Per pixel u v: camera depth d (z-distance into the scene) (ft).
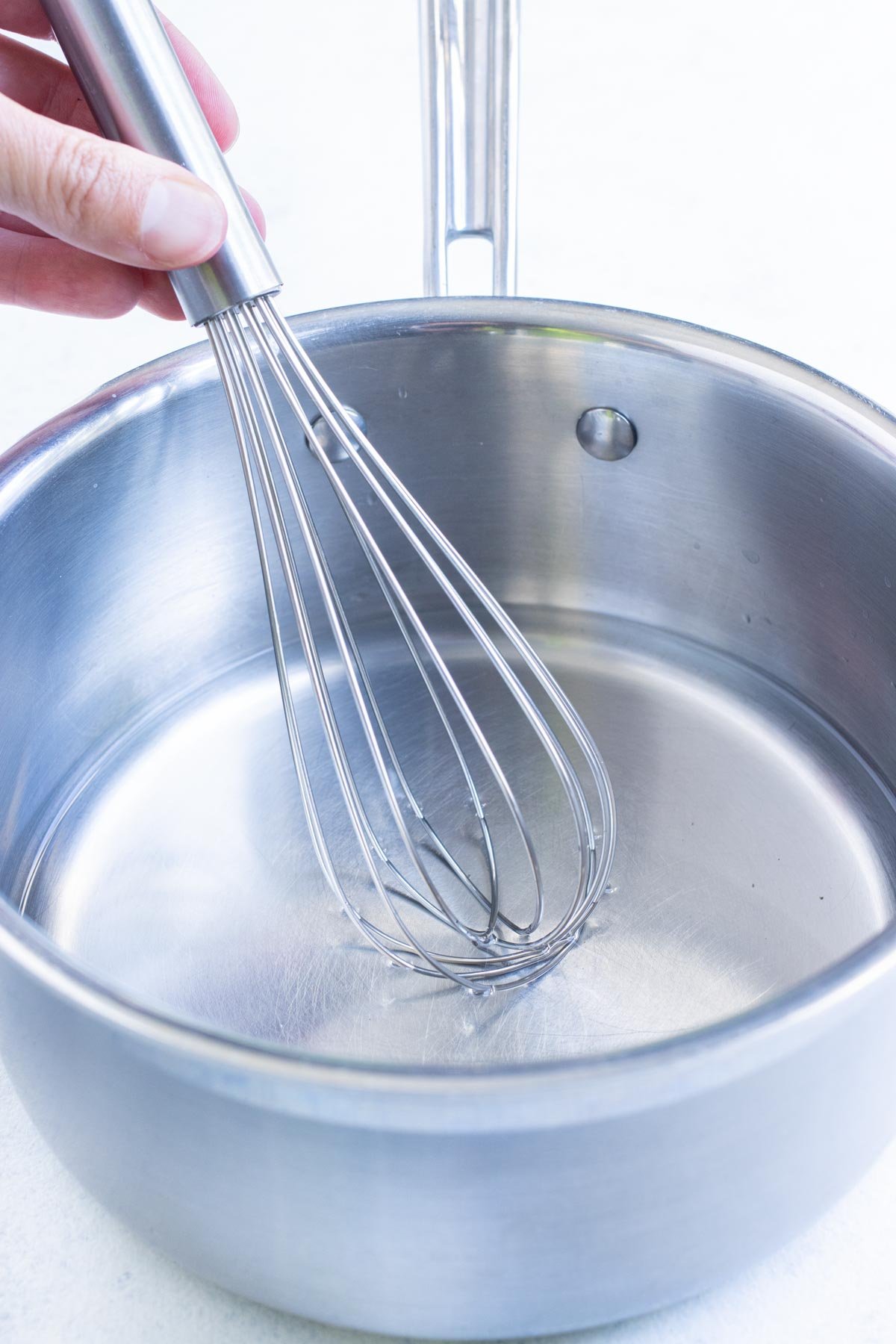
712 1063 1.14
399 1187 1.17
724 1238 1.24
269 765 1.75
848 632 1.67
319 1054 1.15
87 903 1.64
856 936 1.59
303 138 2.55
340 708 1.81
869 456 1.54
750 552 1.71
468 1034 1.52
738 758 1.74
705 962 1.56
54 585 1.62
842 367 2.08
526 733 1.77
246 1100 1.15
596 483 1.75
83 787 1.72
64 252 1.64
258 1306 1.35
